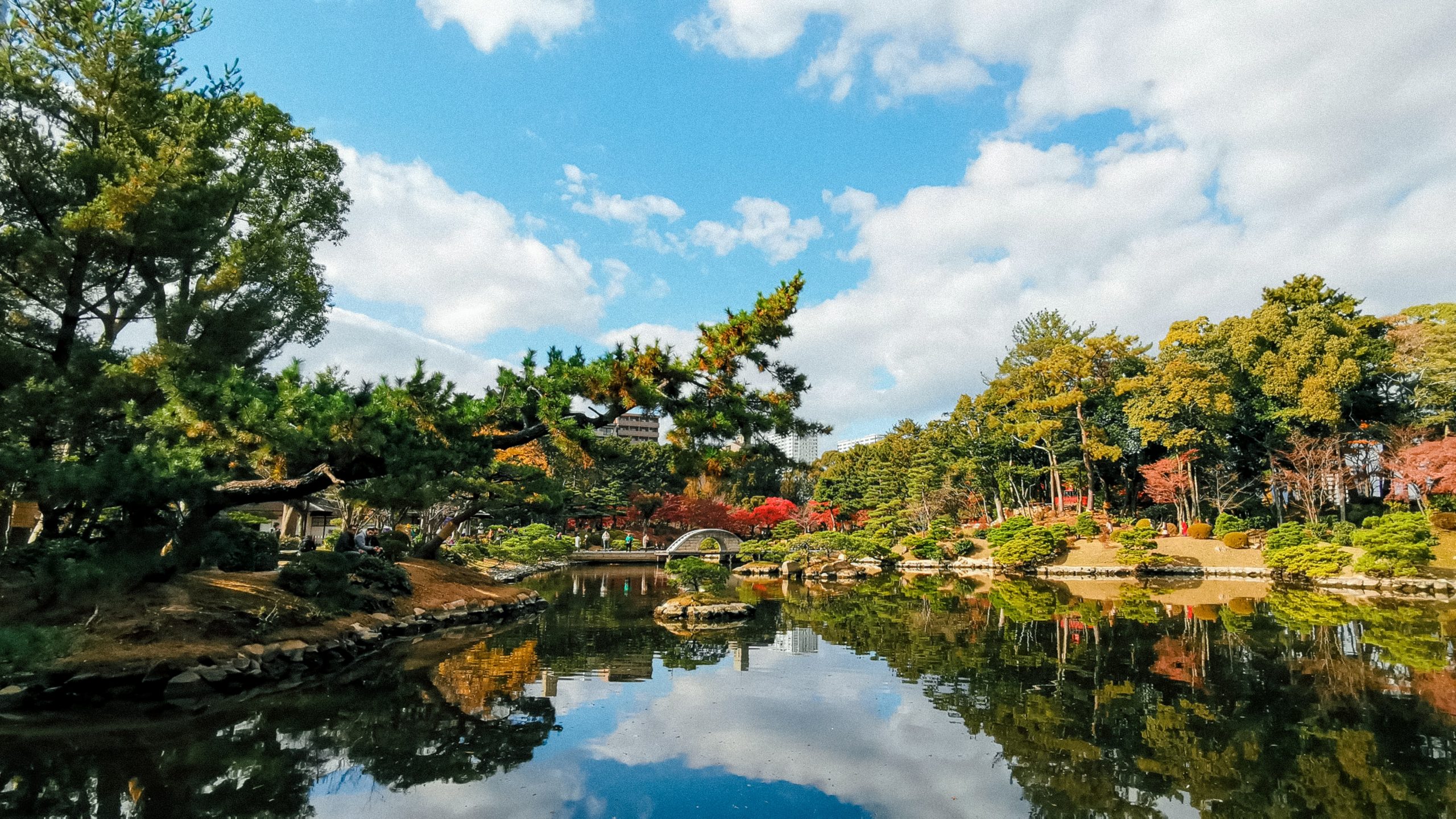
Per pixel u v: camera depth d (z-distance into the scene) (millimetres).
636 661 14289
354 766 7746
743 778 7586
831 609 24516
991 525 52500
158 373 10609
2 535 13227
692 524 62562
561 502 25844
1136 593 30031
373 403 11188
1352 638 17359
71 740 8227
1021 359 58531
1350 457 44750
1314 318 43625
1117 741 9086
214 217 12758
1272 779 7703
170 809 6441
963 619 21281
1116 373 52906
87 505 12570
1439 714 10297
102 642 10422
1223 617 21656
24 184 11023
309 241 20125
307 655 12688
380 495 14812
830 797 7078
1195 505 46469
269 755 8023
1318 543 35969
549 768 7809
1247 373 46188
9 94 11211
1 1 12219
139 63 11992
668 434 14000
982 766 8086
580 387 12562
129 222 11078
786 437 14586
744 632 18719
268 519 36469
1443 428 42062
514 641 16641
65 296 11656
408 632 16875
